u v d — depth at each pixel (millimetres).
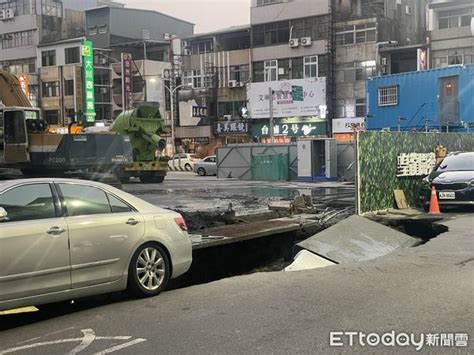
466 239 10430
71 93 63625
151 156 26453
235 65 52781
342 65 46625
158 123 26594
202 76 54312
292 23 49094
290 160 30016
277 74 49938
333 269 8359
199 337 5172
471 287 6898
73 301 6867
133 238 6594
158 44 60938
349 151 28844
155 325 5609
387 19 46406
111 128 26438
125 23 64875
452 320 5559
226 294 6859
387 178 14695
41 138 17812
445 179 14406
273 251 10781
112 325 5660
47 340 5227
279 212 13078
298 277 7812
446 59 43750
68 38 68938
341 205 15500
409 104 30469
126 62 55500
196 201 16438
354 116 46062
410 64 45906
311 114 46531
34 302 5703
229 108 53000
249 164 31500
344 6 46656
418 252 9398
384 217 13492
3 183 5949
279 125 48344
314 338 5082
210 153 52938
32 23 67562
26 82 62781
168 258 7020
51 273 5797
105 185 6727
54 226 5883
